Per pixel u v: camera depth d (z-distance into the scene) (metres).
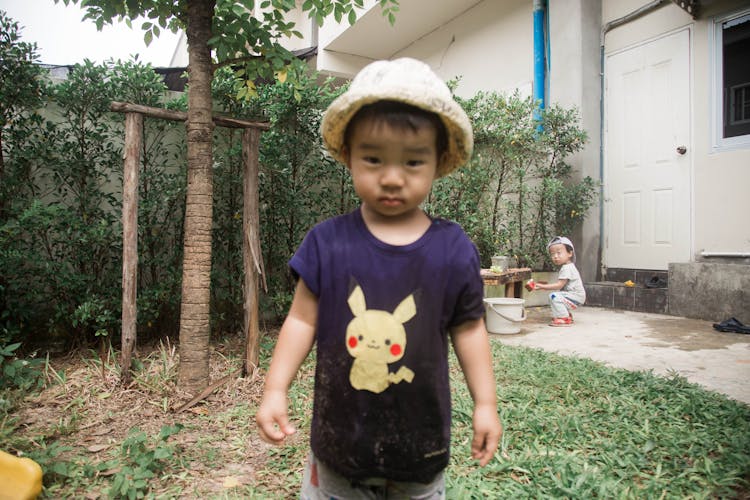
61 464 2.14
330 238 1.20
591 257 7.20
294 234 5.33
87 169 4.41
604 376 3.47
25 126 4.23
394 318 1.12
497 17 8.64
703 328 5.25
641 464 2.29
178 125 4.79
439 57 9.91
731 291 5.46
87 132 4.39
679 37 6.38
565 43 7.30
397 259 1.14
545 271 7.32
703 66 6.12
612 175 7.17
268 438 1.21
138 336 4.57
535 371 3.62
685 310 5.90
